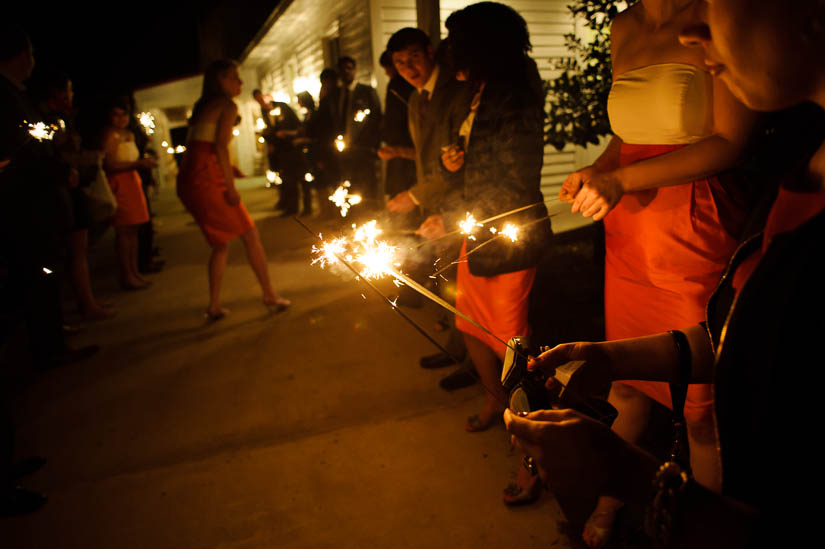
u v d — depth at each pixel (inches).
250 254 191.9
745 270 31.7
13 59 136.9
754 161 86.4
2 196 138.8
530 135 91.2
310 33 477.4
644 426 82.4
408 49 124.1
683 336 43.0
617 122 71.7
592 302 163.2
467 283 102.3
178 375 151.7
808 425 23.3
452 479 101.7
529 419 32.4
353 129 285.7
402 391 134.5
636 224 69.8
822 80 24.5
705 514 26.0
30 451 119.3
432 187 117.3
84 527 95.8
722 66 27.7
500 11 90.0
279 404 132.6
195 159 176.2
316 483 103.4
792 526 23.8
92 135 218.8
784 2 23.2
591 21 155.0
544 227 95.2
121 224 230.5
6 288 159.9
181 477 107.6
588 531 82.5
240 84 177.3
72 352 164.9
